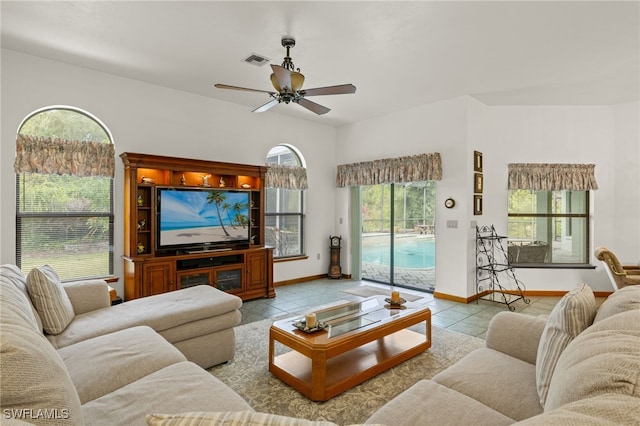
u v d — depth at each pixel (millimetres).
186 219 4547
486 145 5344
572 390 938
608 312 1483
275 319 4102
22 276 2566
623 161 5191
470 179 4898
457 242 4934
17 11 2850
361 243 6508
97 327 2408
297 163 6324
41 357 1136
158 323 2545
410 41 3312
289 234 6191
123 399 1564
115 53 3633
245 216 5156
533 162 5355
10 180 3572
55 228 3908
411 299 5039
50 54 3668
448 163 5031
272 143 5746
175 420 684
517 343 1996
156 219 4285
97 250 4160
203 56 3686
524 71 4020
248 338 3479
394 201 6016
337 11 2824
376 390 2500
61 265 3939
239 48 3496
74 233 4020
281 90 3043
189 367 1877
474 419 1410
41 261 3822
